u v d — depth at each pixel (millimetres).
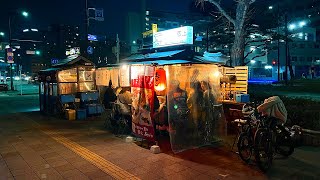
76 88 15719
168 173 6363
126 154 7848
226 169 6551
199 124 8680
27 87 50875
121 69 10133
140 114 8516
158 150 7910
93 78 16188
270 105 6852
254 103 8117
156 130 9773
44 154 7996
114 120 11375
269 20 27125
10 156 7836
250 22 25344
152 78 7969
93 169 6711
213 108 9109
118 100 10750
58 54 57281
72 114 14211
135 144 8930
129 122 10688
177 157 7500
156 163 7043
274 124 7055
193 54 12320
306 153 7625
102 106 14430
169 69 8086
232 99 10539
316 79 50000
